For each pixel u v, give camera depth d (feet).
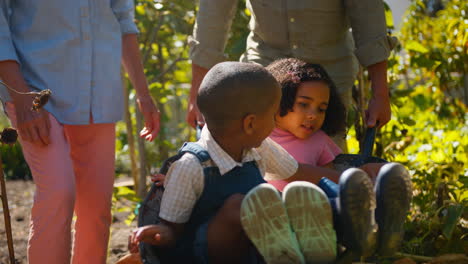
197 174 7.26
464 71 17.10
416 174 12.20
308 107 9.01
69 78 9.07
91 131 9.48
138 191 17.19
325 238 6.47
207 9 10.33
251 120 7.09
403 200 6.70
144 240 6.97
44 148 8.63
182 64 21.30
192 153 7.34
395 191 6.61
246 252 7.22
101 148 9.59
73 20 9.03
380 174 6.67
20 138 8.84
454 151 14.20
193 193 7.31
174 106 27.86
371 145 9.25
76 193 9.73
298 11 9.91
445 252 10.53
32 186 21.02
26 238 13.84
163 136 20.85
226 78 7.06
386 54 9.69
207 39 10.36
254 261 7.32
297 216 6.43
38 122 8.36
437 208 11.39
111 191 9.77
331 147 9.55
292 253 6.38
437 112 18.78
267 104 7.11
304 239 6.49
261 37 10.53
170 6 15.84
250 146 7.37
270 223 6.33
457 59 16.98
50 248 8.54
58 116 8.91
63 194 8.55
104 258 9.84
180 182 7.23
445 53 17.21
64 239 8.61
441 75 17.13
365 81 13.24
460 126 18.34
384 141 13.62
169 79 20.85
